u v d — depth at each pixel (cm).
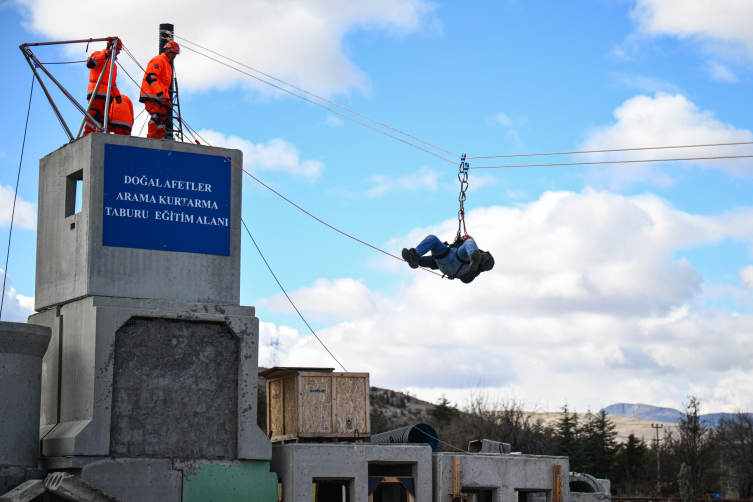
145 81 1900
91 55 1908
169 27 1998
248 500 1697
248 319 1767
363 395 2039
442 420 7944
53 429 1681
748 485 7781
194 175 1795
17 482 1573
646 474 8062
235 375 1748
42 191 1877
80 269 1691
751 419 8006
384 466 1944
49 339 1683
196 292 1752
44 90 1830
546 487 2148
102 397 1595
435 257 1766
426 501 1922
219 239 1797
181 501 1636
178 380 1688
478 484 2011
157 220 1742
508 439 6819
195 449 1678
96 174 1700
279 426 2055
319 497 2177
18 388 1627
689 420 8288
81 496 1468
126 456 1611
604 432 8294
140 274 1706
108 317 1625
